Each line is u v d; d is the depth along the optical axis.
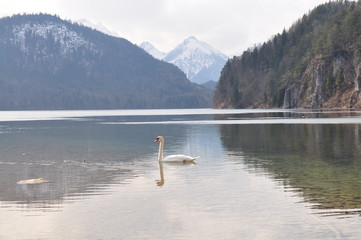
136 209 18.45
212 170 28.34
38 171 29.17
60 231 15.75
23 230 15.92
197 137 55.44
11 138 58.44
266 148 41.19
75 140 54.31
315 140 47.50
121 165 31.55
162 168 29.67
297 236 14.87
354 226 15.74
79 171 28.92
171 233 15.39
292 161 32.03
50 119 140.38
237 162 32.00
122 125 92.50
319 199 19.69
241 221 16.56
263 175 26.14
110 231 15.66
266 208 18.30
